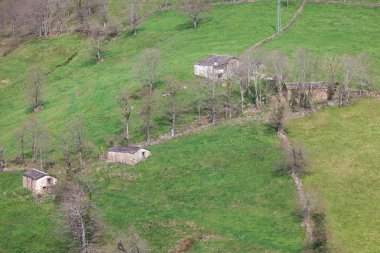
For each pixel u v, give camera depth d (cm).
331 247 15312
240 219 16888
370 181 17800
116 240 16300
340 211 16650
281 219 16625
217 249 15775
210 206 17662
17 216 18900
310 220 16388
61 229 17688
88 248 16350
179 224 17012
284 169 18638
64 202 18700
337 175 18150
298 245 15562
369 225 16062
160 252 15988
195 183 18825
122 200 18512
